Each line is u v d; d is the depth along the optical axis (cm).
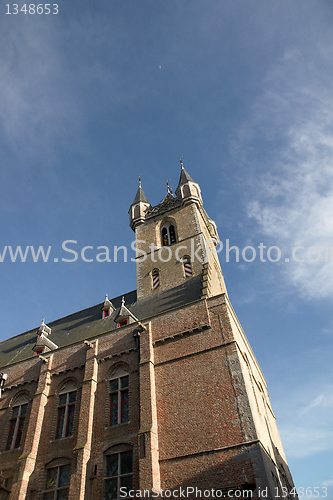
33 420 2606
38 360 3056
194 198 4122
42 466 2394
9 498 2262
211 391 2236
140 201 4528
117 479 2144
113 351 2741
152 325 2744
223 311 2564
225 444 2011
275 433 3198
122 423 2367
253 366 3089
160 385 2406
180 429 2173
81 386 2681
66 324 3844
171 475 2031
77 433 2444
